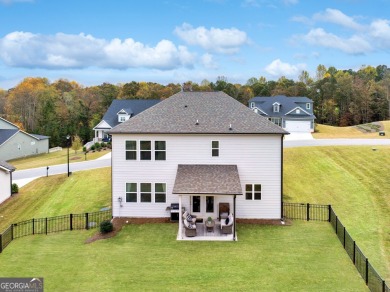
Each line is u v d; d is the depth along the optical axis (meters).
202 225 25.27
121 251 20.98
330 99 103.44
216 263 19.17
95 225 25.86
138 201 26.61
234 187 23.58
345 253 20.23
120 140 26.38
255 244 21.78
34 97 106.88
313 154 42.47
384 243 21.83
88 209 29.55
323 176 35.41
